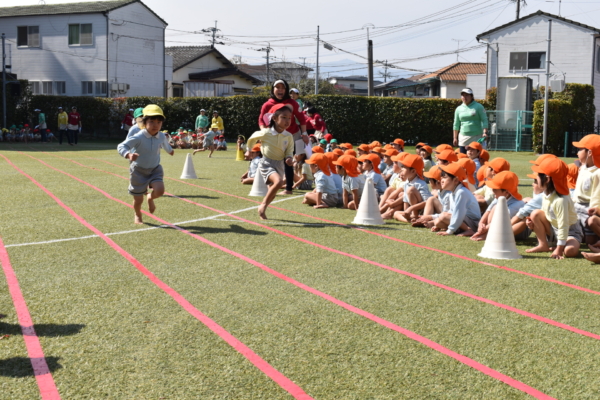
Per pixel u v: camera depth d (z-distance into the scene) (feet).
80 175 41.34
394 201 26.53
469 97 37.47
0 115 101.60
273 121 24.91
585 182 20.70
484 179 25.02
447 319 13.25
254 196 32.68
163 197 31.53
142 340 11.80
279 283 15.87
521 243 21.77
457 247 20.71
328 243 20.99
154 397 9.50
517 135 82.07
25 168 46.19
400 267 17.79
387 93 203.92
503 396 9.66
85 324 12.60
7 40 123.65
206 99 102.01
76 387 9.78
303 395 9.62
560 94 83.76
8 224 23.15
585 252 19.10
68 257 18.22
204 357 11.05
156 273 16.61
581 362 11.03
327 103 95.55
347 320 13.11
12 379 10.03
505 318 13.37
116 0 127.65
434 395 9.68
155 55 131.13
